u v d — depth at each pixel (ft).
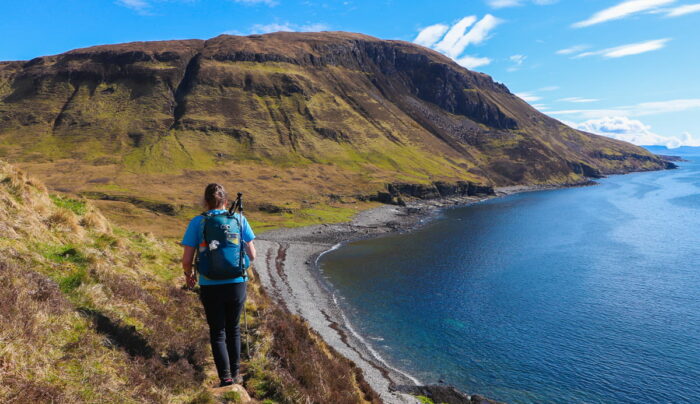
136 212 352.08
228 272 16.71
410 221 380.58
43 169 495.82
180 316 30.17
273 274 185.98
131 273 36.06
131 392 16.53
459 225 350.23
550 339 120.67
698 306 144.05
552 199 533.14
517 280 181.37
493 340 120.26
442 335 123.65
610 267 196.65
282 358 33.50
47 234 32.78
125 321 23.27
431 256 236.43
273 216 387.14
